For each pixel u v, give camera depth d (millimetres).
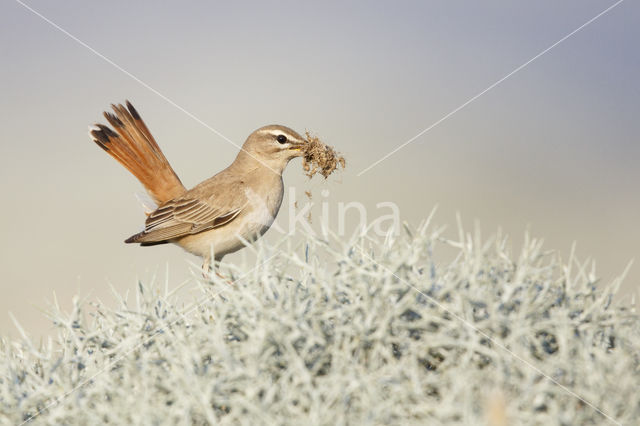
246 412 7027
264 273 8305
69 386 7750
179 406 7074
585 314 7621
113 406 7387
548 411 6824
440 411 6613
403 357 7219
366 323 7352
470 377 6883
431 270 7855
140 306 8859
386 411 6707
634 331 7723
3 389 7918
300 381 7055
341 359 7242
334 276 8172
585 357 6938
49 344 8523
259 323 7555
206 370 7461
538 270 7734
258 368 7160
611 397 6719
